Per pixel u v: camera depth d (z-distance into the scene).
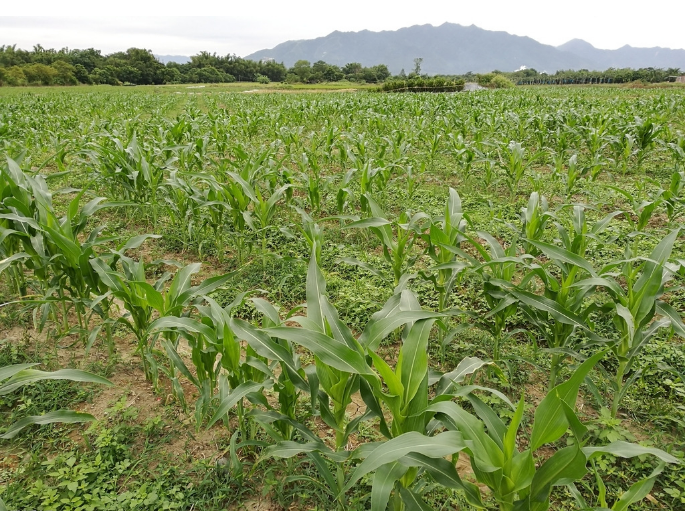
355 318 4.52
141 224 6.96
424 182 9.44
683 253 5.52
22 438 2.97
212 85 74.88
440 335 4.02
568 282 3.16
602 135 10.52
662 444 2.96
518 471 1.78
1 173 3.92
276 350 2.33
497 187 8.96
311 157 8.03
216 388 3.40
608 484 2.66
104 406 3.32
